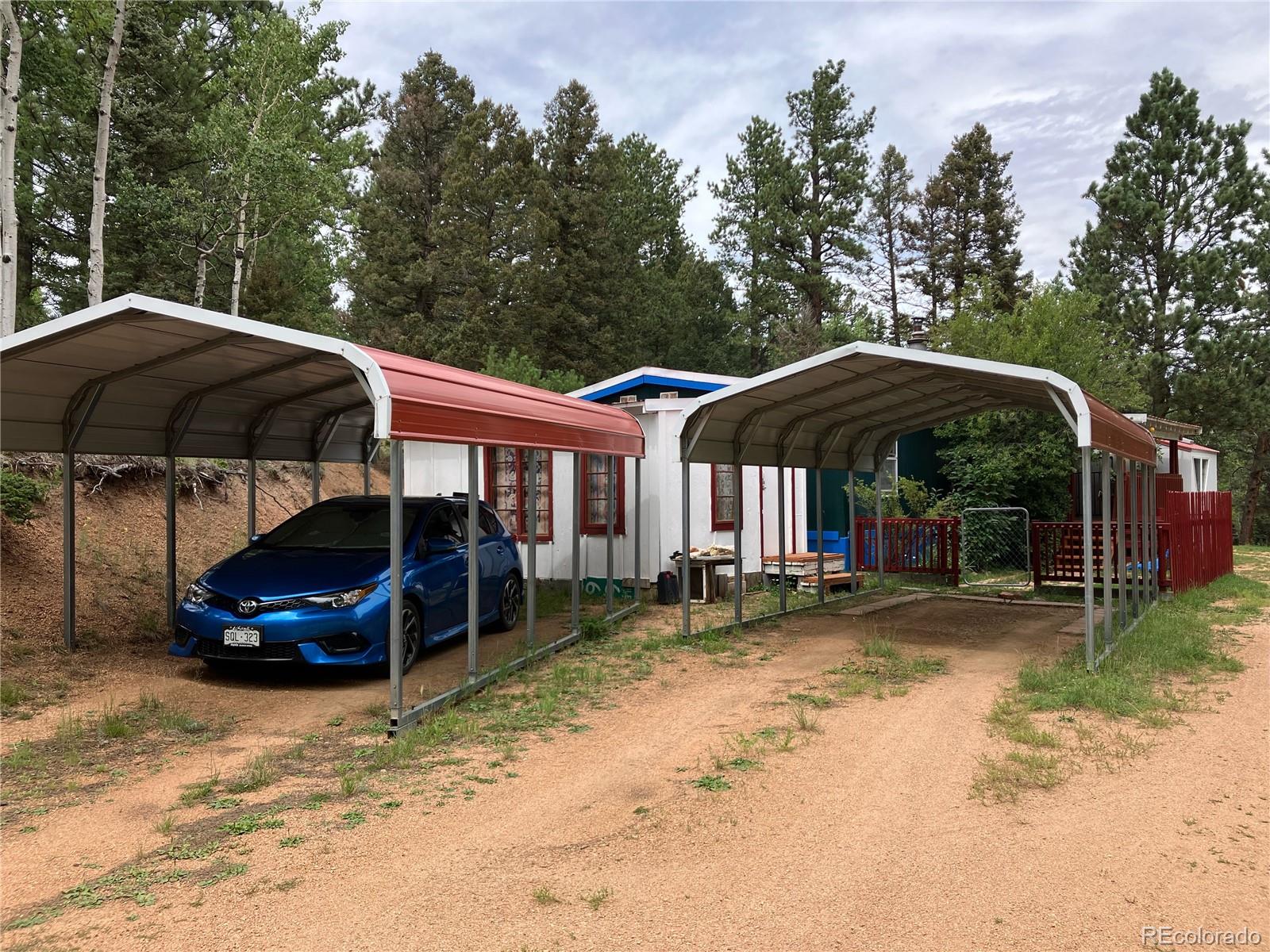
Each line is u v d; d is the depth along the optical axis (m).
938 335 22.39
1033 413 17.42
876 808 4.72
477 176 37.81
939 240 44.91
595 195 37.38
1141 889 3.75
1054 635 10.12
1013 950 3.26
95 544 11.27
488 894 3.73
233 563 8.00
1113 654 8.38
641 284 40.94
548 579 13.93
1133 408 21.12
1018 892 3.73
